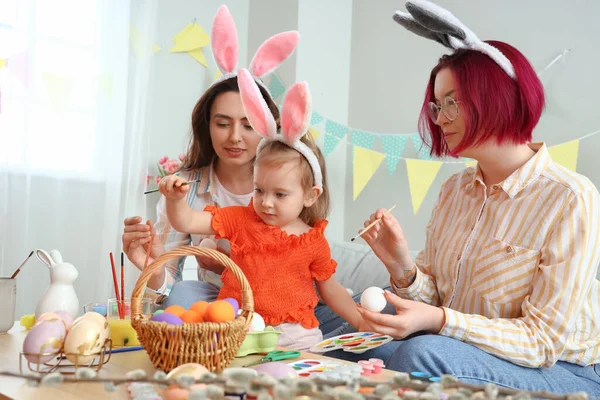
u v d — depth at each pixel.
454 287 1.51
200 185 1.94
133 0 2.86
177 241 1.98
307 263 1.55
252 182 1.90
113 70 2.80
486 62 1.41
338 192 3.10
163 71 3.11
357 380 0.76
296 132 1.49
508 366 1.30
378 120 3.01
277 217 1.53
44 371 1.06
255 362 1.15
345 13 3.17
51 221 2.66
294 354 1.20
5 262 2.53
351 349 1.36
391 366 1.30
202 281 1.81
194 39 3.17
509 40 2.52
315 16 3.05
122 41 2.81
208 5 3.26
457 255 1.51
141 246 1.66
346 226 3.12
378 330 1.27
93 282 2.75
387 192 2.92
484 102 1.39
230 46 1.91
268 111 1.52
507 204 1.45
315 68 3.04
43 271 2.63
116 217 2.78
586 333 1.44
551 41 2.38
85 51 2.75
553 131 2.36
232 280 1.54
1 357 1.16
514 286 1.39
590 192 1.37
